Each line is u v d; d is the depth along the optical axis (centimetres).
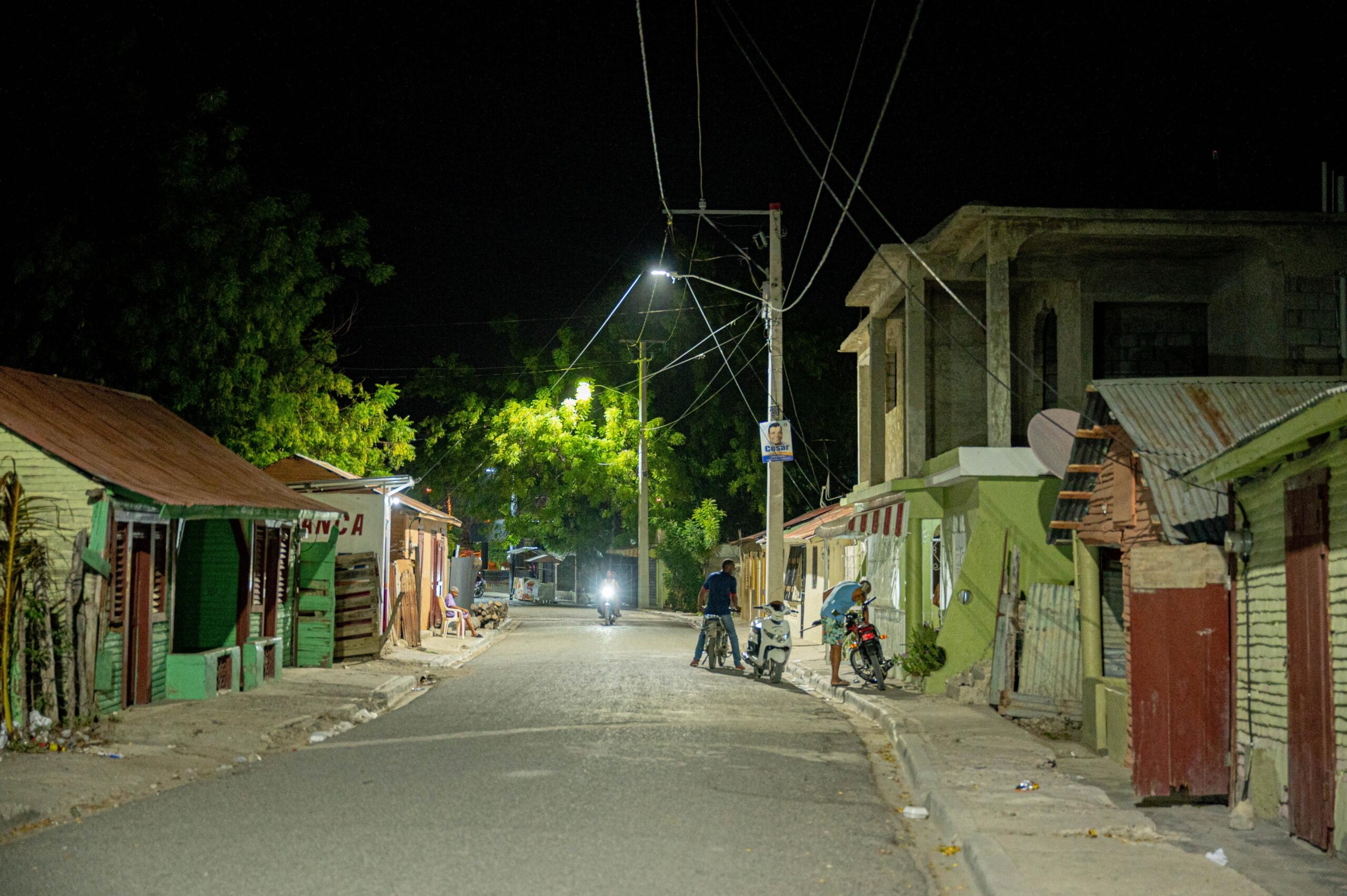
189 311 2048
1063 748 1195
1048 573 1548
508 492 4731
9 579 1010
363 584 1927
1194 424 1041
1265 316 1680
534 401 4862
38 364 1916
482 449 4950
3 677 992
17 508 1052
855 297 2258
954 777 966
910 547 1844
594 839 734
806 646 2692
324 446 2852
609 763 1026
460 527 3909
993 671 1458
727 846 728
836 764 1084
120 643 1268
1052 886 621
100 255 1931
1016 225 1673
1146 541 1062
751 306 4694
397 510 2564
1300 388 1085
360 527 2220
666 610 4722
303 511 1616
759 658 1866
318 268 2472
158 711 1279
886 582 2134
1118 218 1656
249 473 1703
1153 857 691
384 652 2138
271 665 1633
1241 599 880
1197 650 909
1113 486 1175
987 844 713
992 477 1562
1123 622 1305
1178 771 900
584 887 623
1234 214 1652
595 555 5697
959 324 2062
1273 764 821
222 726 1192
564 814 806
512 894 607
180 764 989
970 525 1645
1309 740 754
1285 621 797
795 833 774
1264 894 609
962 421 2047
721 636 2016
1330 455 729
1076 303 1841
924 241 1903
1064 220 1664
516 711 1416
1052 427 1356
